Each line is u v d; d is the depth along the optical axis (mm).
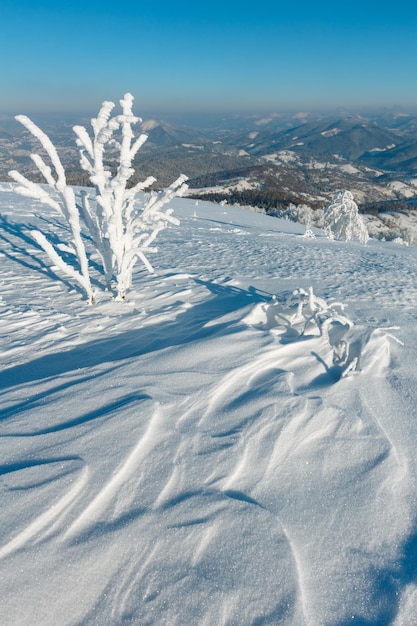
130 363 2990
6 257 7637
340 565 1678
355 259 10070
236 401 2590
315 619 1469
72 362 3357
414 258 11500
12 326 4238
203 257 8797
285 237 14938
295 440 2307
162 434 2201
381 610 1522
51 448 2043
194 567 1582
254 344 3217
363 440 2377
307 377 2949
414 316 5016
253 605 1478
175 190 4809
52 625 1362
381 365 3221
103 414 2309
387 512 1945
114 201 4680
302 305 3943
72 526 1651
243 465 2094
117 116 3969
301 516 1877
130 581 1517
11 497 1718
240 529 1736
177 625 1408
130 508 1770
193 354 3072
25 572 1458
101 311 4758
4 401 2576
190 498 1850
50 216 13445
